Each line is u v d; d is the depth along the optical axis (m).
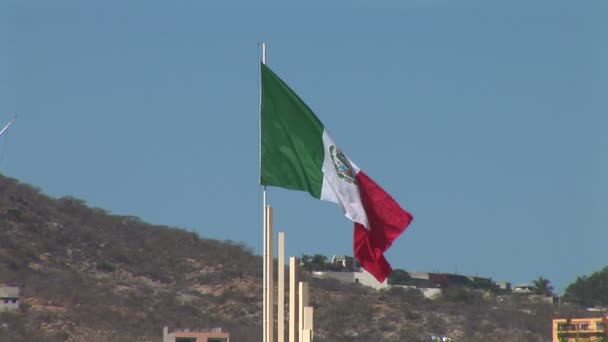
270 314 127.31
